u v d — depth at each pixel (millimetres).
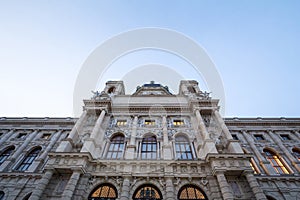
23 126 29531
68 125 29594
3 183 20203
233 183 17234
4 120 30047
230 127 28641
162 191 16812
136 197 16812
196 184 17438
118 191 16859
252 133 27781
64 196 15320
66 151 20172
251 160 23094
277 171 22016
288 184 19391
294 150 25375
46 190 16625
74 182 16516
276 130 28297
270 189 18922
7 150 25953
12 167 22672
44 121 29891
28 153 24953
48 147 25062
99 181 17734
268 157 24094
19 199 18734
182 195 16844
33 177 20656
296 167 21922
